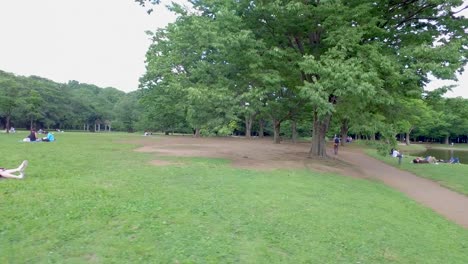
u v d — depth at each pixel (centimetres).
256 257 526
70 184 883
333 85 1417
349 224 739
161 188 905
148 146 2659
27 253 481
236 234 610
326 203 909
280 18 1769
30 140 2689
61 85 10625
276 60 1806
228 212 728
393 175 1916
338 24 1652
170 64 3369
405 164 2533
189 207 738
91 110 10231
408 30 1897
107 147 2312
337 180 1380
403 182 1686
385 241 668
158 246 529
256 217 711
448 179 1770
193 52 2089
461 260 645
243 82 1800
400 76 1452
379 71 1523
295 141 5006
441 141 9600
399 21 1930
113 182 948
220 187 979
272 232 635
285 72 1923
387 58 1484
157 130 8194
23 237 530
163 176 1101
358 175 1712
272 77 1677
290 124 6606
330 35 1614
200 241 562
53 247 504
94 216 633
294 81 2073
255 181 1123
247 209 761
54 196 747
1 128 8088
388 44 1861
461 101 1698
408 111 1795
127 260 479
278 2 1625
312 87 1469
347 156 2964
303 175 1386
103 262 470
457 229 879
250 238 598
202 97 1570
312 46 1928
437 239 752
